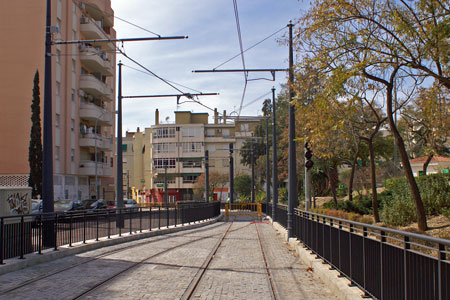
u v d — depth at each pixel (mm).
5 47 37312
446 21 11258
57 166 40188
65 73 41375
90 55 44469
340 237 9109
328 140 19000
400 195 20812
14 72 37125
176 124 83312
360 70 12055
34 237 12055
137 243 17328
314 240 12180
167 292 8289
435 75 11445
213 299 7867
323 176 38156
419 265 5191
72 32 42375
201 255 13719
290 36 15008
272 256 13820
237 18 13336
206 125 84188
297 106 13836
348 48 12492
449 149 19578
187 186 82375
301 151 33312
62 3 40375
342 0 12445
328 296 8242
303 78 13266
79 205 31875
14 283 8969
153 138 83875
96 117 46156
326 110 12945
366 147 32531
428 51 11844
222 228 27125
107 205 39312
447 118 13570
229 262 12414
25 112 36938
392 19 12195
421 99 14625
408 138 26484
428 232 13609
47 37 14391
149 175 89312
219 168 83250
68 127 41969
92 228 15875
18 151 36656
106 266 11367
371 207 24047
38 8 37562
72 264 11594
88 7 46219
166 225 24188
